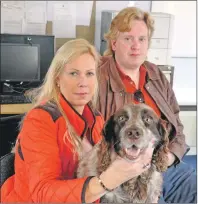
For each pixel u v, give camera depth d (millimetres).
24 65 2695
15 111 2268
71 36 2986
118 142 956
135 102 1286
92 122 1089
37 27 2988
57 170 943
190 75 2434
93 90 1066
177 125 1424
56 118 993
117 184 869
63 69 1023
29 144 954
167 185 1215
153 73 1432
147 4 3016
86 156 1008
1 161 1107
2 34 2680
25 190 988
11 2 2908
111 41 1426
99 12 2996
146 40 1406
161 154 1048
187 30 2742
